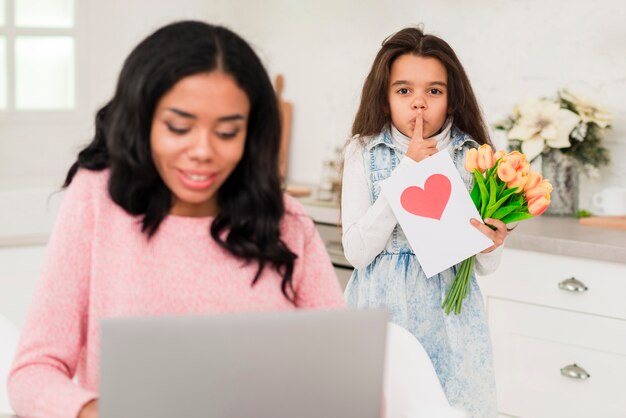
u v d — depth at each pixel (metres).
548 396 2.87
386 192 2.24
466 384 2.29
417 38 2.34
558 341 2.84
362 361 1.14
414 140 2.30
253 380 1.10
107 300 1.33
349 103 3.98
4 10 3.87
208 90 1.23
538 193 2.14
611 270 2.73
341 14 3.97
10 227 2.88
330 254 3.52
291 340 1.10
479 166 2.16
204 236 1.36
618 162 3.29
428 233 2.22
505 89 3.53
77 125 4.05
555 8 3.40
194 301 1.35
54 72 4.03
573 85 3.38
